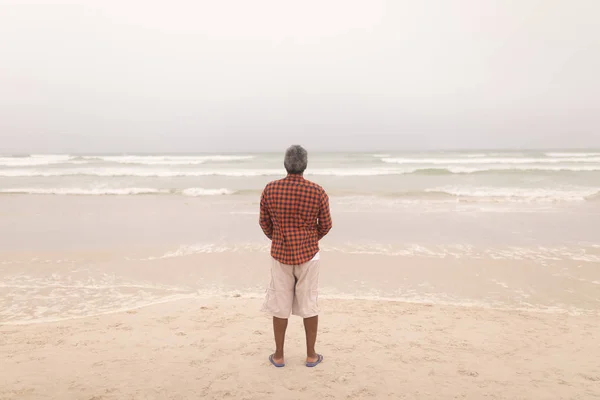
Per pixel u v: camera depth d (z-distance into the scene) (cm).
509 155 5053
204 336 375
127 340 364
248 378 287
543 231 930
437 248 786
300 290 287
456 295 543
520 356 333
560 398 261
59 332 389
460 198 1504
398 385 279
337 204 1389
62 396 259
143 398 258
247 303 489
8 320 450
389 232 936
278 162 3969
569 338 377
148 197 1574
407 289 569
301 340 366
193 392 267
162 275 632
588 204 1339
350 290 567
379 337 375
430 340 369
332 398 260
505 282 592
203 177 2408
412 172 2622
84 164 3638
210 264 688
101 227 1006
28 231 959
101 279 610
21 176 2423
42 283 589
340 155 6222
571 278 603
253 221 1084
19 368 302
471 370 303
